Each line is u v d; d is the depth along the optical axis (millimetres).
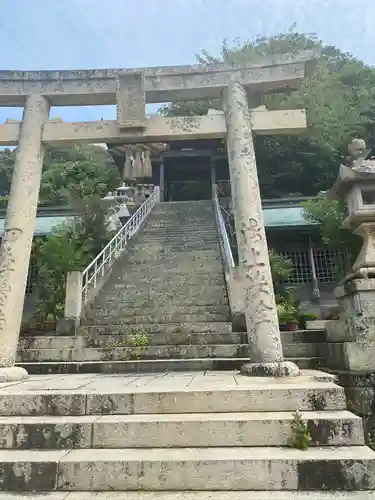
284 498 2969
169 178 30172
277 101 21703
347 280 6051
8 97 7645
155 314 9828
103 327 9055
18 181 7152
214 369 6973
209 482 3158
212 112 7184
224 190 21859
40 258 13070
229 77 7051
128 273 12633
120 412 4082
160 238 15875
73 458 3354
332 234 11336
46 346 8445
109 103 7859
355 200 5859
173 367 7066
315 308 15312
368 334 5285
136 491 3164
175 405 4086
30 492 3201
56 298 11875
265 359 5539
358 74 25875
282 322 10359
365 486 3107
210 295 10680
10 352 6348
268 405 4043
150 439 3650
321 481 3123
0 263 6746
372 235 5855
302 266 16531
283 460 3188
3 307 6477
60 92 7516
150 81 7258
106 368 7188
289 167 23531
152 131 7215
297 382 4656
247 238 6199
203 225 17422
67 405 4137
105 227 15172
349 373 5184
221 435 3627
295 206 17922
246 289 6016
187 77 7188
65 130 7414
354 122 21500
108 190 21234
